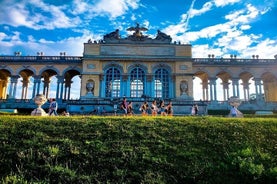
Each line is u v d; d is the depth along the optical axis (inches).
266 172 430.9
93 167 454.6
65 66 2368.4
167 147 530.9
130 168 455.2
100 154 491.8
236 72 2367.1
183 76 2199.8
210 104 2166.6
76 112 1851.6
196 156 498.6
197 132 614.2
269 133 612.7
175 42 2268.7
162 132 607.5
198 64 2369.6
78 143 531.8
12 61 2337.6
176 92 2169.0
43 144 520.4
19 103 2148.1
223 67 2373.3
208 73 2368.4
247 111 1991.9
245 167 439.2
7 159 464.4
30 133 564.7
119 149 511.8
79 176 426.0
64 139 542.9
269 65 2361.0
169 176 439.5
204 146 543.8
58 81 2329.0
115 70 2219.5
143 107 1310.3
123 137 571.8
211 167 458.9
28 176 424.2
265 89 2637.8
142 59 2212.1
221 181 425.7
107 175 434.9
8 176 417.7
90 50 2212.1
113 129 608.7
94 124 639.1
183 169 456.4
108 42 2234.3
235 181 424.8
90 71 2178.9
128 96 2155.5
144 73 2220.7
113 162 467.5
